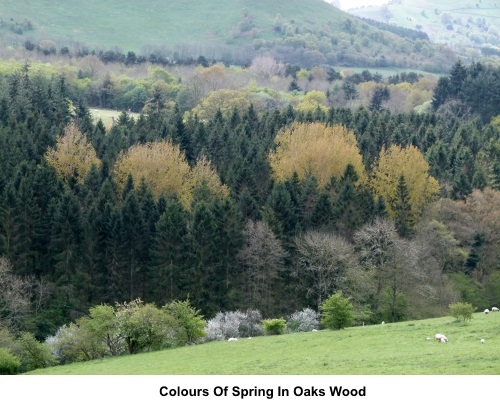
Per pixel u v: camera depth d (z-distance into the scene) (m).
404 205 146.88
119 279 123.75
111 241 123.62
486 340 69.25
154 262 123.81
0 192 132.50
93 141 174.25
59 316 115.75
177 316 91.69
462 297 127.94
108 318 88.25
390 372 59.19
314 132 184.25
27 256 125.00
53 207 128.25
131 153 160.88
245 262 122.44
